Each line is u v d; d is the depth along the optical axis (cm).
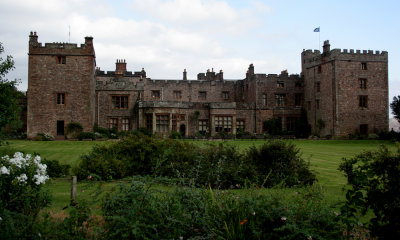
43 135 3325
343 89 3753
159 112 3612
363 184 571
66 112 3431
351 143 3219
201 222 598
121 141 1562
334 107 3744
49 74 3419
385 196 537
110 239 551
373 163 563
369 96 3828
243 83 4691
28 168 696
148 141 1500
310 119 4241
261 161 1304
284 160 1269
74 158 1878
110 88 3916
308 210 619
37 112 3388
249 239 569
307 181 1216
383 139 3612
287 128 4312
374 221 555
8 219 534
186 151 1431
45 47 3409
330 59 3816
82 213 596
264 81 4300
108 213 605
